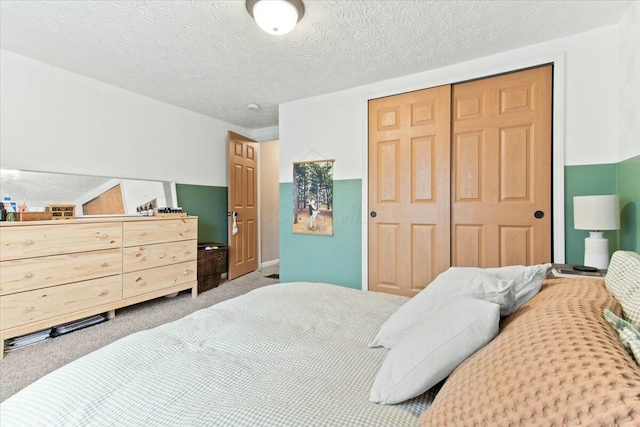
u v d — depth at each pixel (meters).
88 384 0.82
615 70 2.04
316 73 2.73
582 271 1.67
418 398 0.79
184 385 0.82
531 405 0.49
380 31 2.06
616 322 0.70
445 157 2.66
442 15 1.89
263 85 3.01
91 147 2.90
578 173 2.17
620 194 1.98
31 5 1.79
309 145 3.36
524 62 2.32
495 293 0.97
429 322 0.88
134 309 2.99
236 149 4.35
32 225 2.15
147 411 0.72
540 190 2.32
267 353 1.01
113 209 3.03
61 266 2.30
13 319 2.06
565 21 1.98
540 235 2.32
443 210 2.69
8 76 2.39
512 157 2.42
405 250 2.87
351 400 0.77
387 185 2.94
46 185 2.60
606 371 0.48
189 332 1.16
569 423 0.44
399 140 2.87
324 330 1.20
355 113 3.08
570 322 0.66
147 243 2.91
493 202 2.49
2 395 1.65
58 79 2.66
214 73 2.73
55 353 2.10
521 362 0.58
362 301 1.56
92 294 2.49
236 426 0.67
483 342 0.78
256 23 1.95
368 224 3.04
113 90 3.05
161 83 2.97
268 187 5.29
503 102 2.44
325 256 3.30
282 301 1.53
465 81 2.57
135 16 1.89
